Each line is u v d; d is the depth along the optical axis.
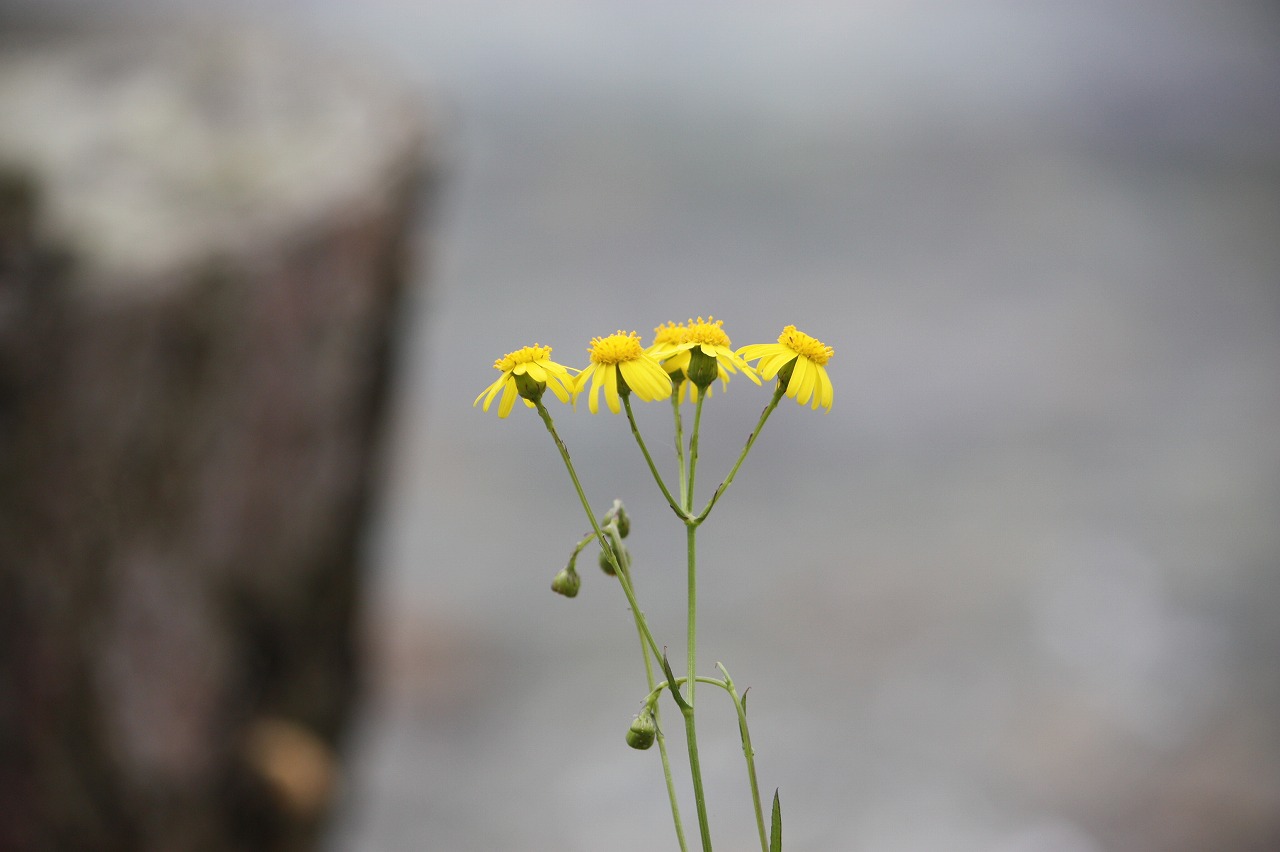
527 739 3.57
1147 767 3.40
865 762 3.44
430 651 3.90
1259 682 3.76
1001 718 3.64
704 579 4.45
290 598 2.04
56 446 1.69
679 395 1.17
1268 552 4.54
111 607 1.74
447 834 3.16
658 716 1.15
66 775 1.72
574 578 1.17
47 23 5.58
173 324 1.76
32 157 2.15
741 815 3.23
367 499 2.31
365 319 2.10
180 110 2.41
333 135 2.27
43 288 1.71
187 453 1.79
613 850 3.11
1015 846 3.12
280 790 1.97
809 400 1.16
